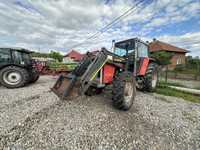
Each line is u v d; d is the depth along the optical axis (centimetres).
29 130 210
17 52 537
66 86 262
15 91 454
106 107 314
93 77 268
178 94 522
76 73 293
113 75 338
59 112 278
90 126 228
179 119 284
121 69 370
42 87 525
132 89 318
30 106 309
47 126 222
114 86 291
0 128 213
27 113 270
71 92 249
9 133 201
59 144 180
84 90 253
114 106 307
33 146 174
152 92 534
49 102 337
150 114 298
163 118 282
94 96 385
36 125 224
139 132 221
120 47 478
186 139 211
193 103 416
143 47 487
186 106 378
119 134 210
